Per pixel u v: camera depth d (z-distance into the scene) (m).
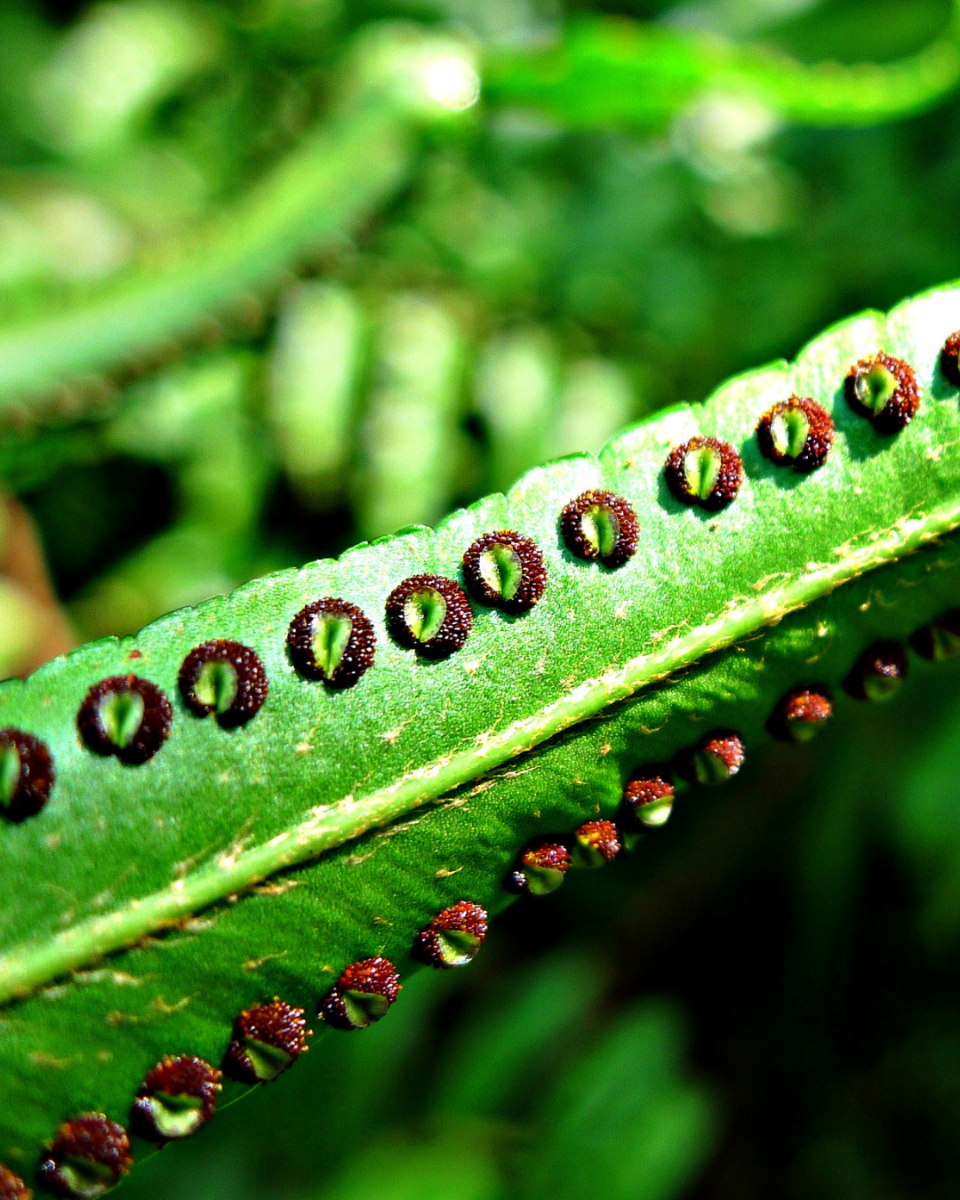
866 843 0.09
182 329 0.07
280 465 0.09
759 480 0.05
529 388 0.09
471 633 0.05
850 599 0.05
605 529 0.05
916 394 0.05
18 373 0.07
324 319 0.09
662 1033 0.09
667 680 0.05
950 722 0.09
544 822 0.05
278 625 0.05
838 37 0.09
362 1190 0.08
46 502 0.09
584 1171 0.08
